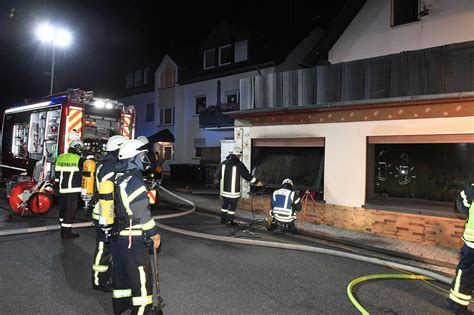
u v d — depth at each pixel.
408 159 7.73
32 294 4.27
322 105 8.32
